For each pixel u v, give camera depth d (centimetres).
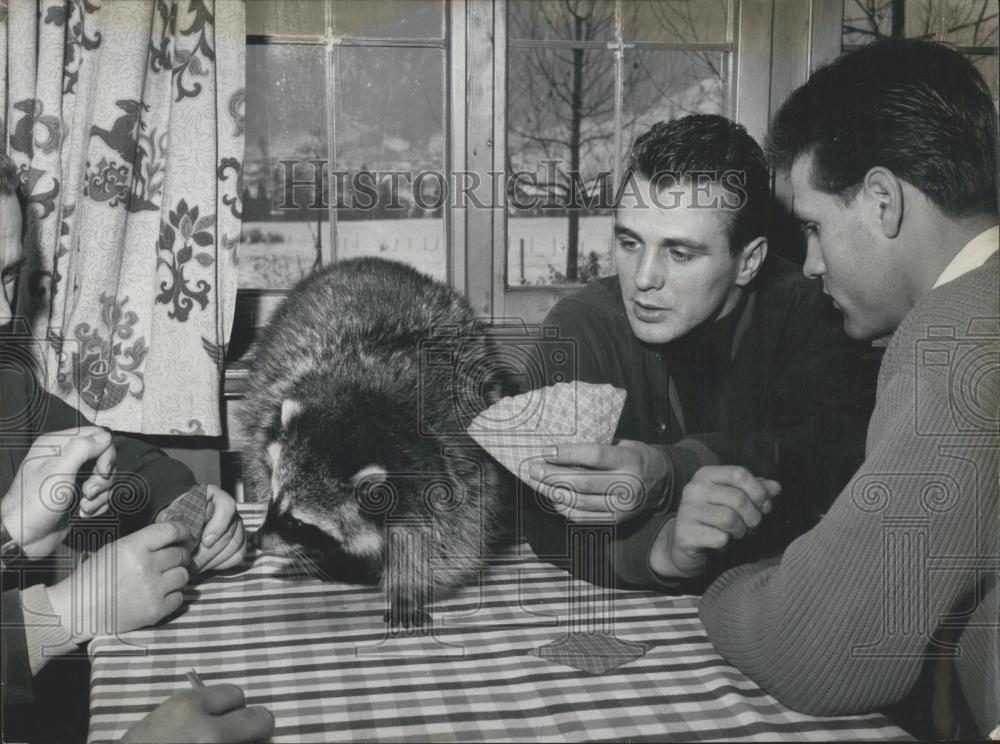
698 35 201
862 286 127
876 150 121
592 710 99
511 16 199
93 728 96
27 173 167
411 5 189
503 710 99
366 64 191
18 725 120
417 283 186
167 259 174
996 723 111
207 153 172
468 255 190
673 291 180
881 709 103
